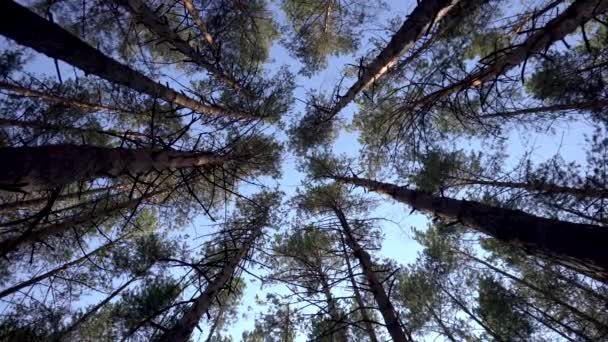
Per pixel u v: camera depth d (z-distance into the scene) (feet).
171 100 21.77
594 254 10.62
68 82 27.02
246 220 31.94
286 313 33.40
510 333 29.04
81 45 11.53
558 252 11.88
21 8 9.12
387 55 21.81
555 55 23.99
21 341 19.26
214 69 27.35
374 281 22.27
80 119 26.99
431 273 35.42
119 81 15.15
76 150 10.87
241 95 32.22
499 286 31.24
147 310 20.93
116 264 26.99
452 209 17.83
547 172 26.05
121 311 23.27
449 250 36.40
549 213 27.25
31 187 9.34
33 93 25.00
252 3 35.14
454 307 34.58
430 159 27.20
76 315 25.81
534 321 29.73
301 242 32.01
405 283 33.12
